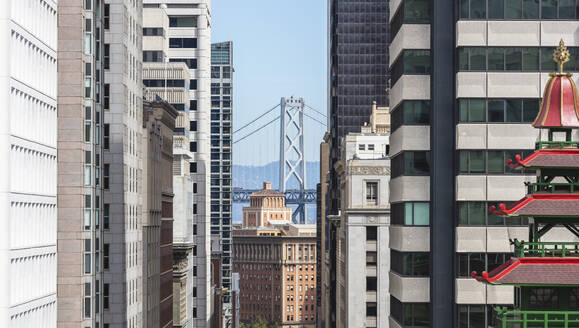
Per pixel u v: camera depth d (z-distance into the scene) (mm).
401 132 95062
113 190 124875
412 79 94750
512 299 88688
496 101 89812
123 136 125625
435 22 92250
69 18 112688
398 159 98625
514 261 63406
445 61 92188
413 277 94312
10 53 83688
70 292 111062
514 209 63781
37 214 92812
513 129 89562
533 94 89688
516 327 62812
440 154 91938
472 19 90062
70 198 111562
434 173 91812
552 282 62094
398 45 97500
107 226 124688
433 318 91375
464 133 89562
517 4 90062
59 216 111500
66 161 111812
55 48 99625
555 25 89875
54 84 99312
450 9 92438
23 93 88188
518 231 88938
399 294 95938
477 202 89438
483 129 89625
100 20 121188
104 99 125062
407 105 94875
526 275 62469
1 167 82625
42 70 95375
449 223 91438
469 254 89250
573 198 64312
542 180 66250
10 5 83562
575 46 89875
